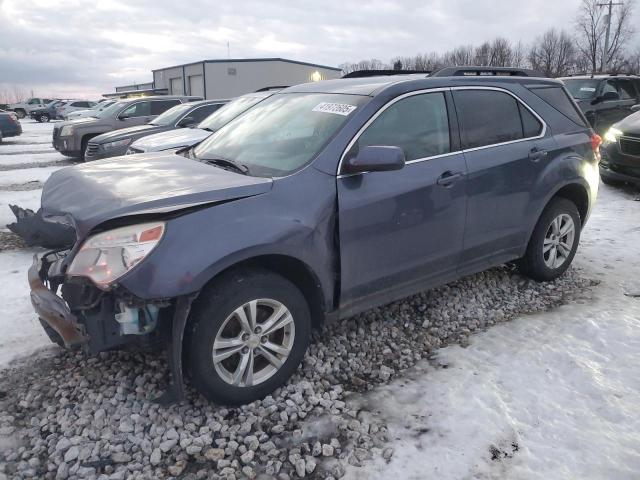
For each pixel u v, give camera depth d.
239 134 3.95
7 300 4.41
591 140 4.75
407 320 4.05
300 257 2.99
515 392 3.12
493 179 3.93
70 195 3.11
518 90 4.32
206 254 2.65
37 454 2.67
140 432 2.80
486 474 2.50
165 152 4.25
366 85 3.76
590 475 2.48
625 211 7.32
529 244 4.50
